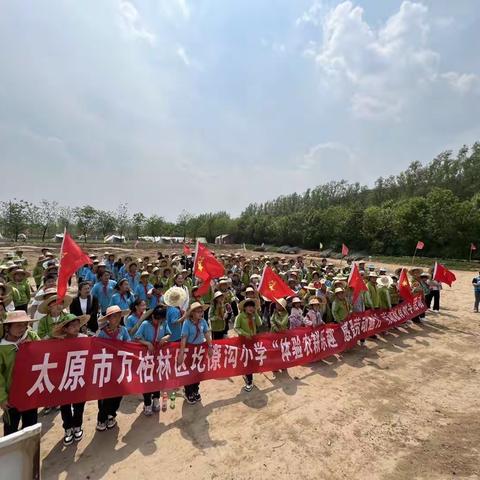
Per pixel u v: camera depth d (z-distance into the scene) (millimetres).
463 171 65375
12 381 4539
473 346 10469
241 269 14836
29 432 2102
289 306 10523
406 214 50250
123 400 6629
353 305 10438
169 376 6082
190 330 6355
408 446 5391
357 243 58781
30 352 4727
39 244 44062
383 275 13336
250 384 7137
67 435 5113
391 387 7449
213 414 6148
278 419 6031
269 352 7598
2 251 33156
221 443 5301
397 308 11859
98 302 7676
